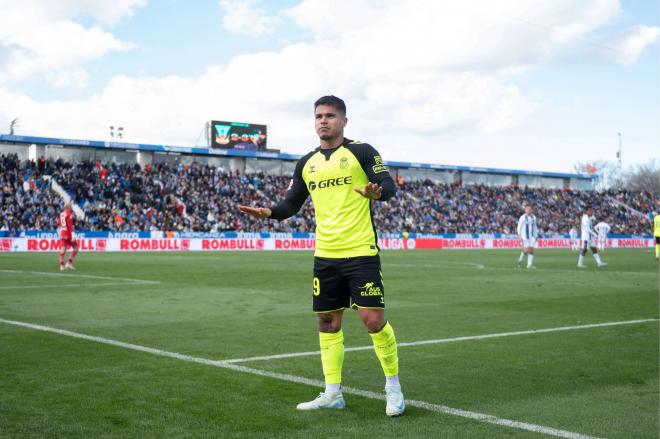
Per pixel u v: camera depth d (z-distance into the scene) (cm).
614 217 6281
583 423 437
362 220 476
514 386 544
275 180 5041
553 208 6078
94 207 4056
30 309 1046
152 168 4506
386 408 461
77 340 752
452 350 707
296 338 776
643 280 1712
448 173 5909
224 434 409
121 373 580
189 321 920
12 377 562
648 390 531
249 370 596
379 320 464
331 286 479
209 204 4522
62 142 4119
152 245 3897
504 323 917
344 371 601
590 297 1275
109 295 1277
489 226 5562
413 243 4738
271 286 1492
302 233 4481
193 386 534
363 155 477
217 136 5006
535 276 1855
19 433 408
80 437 401
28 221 3750
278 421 439
